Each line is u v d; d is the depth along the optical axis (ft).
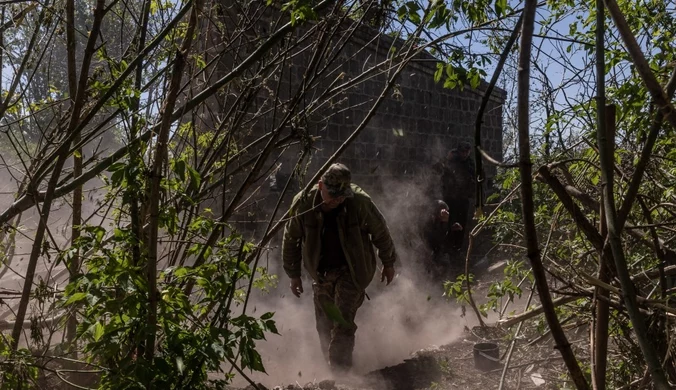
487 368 14.53
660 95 4.73
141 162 7.72
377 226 15.56
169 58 9.98
